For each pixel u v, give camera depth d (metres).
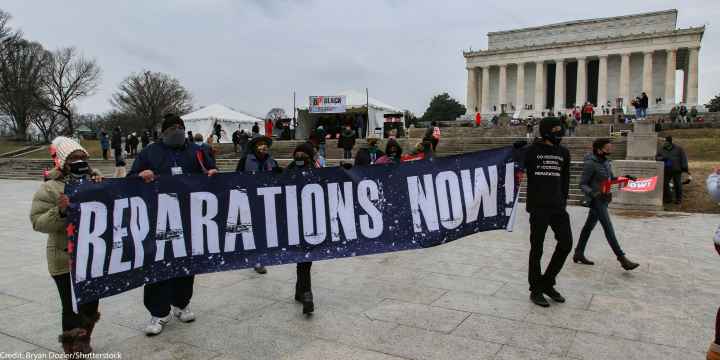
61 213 3.50
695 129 31.31
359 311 4.79
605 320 4.49
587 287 5.55
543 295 5.09
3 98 54.44
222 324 4.46
